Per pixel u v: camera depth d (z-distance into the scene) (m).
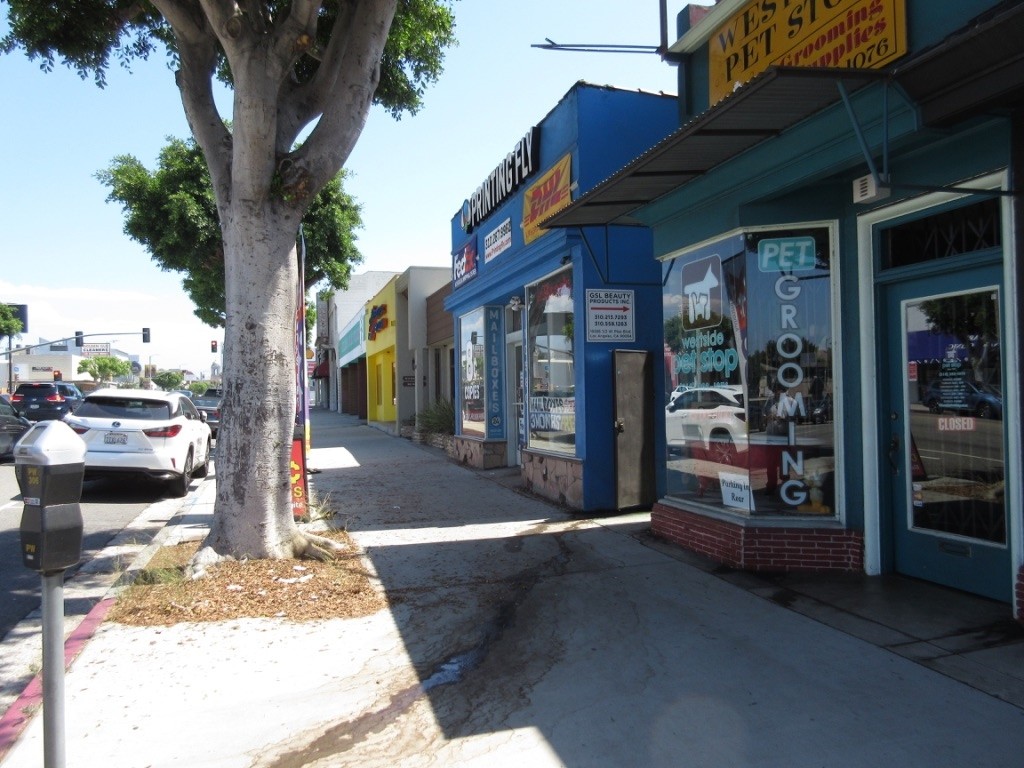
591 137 9.09
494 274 12.42
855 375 6.26
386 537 8.34
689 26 8.20
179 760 3.72
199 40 6.93
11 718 4.21
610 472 9.44
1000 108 4.68
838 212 6.32
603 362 9.37
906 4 5.29
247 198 6.57
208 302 20.64
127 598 6.12
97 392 12.24
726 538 6.78
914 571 5.99
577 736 3.85
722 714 4.00
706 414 7.33
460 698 4.33
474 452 14.26
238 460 6.73
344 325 44.31
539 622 5.53
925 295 5.77
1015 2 4.18
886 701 4.05
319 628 5.48
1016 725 3.75
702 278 7.39
